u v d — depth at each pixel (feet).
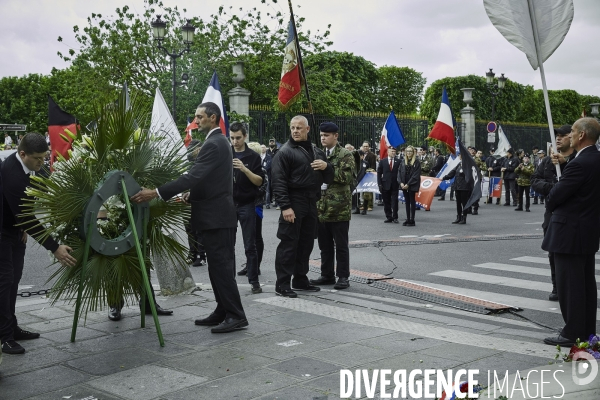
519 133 126.31
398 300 23.00
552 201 16.62
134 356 15.47
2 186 15.29
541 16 17.51
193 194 17.57
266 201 61.77
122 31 85.20
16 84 203.51
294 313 19.93
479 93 143.74
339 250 24.80
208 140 17.43
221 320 18.62
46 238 15.66
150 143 17.13
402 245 37.09
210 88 35.06
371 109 127.13
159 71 86.38
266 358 15.21
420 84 163.12
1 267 15.98
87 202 15.92
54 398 12.78
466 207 49.03
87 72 84.12
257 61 92.12
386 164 49.83
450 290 25.16
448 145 56.08
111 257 16.70
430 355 15.37
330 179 23.43
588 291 16.80
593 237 16.26
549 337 16.79
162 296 22.49
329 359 15.11
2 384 13.60
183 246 18.34
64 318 19.39
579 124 16.67
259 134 84.38
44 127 203.31
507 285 26.05
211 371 14.30
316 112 91.56
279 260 22.82
